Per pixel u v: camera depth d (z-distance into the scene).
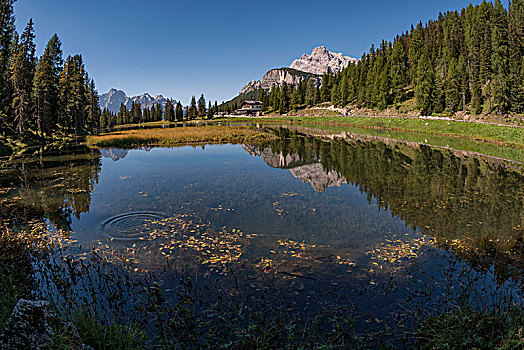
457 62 68.56
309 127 64.12
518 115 42.88
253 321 4.82
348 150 28.70
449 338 4.14
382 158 23.80
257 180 16.72
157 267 6.91
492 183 15.56
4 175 17.77
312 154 26.56
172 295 5.70
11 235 8.81
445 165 20.61
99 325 4.41
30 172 18.78
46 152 29.03
